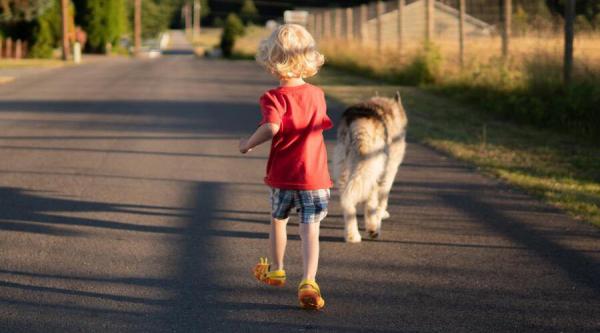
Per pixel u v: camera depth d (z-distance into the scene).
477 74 19.61
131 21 122.88
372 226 7.47
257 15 148.88
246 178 10.52
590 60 15.56
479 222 8.17
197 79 30.78
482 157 11.96
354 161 7.17
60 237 7.53
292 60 5.30
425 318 5.42
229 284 6.17
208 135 14.44
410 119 16.47
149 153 12.44
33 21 53.69
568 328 5.23
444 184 10.10
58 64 44.12
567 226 7.96
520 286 6.12
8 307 5.57
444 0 25.17
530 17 18.33
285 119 5.37
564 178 10.37
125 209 8.71
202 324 5.30
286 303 5.73
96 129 15.15
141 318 5.40
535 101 15.77
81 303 5.69
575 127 14.41
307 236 5.49
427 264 6.73
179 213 8.55
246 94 23.56
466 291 6.00
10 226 7.92
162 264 6.68
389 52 29.45
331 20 48.06
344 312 5.54
